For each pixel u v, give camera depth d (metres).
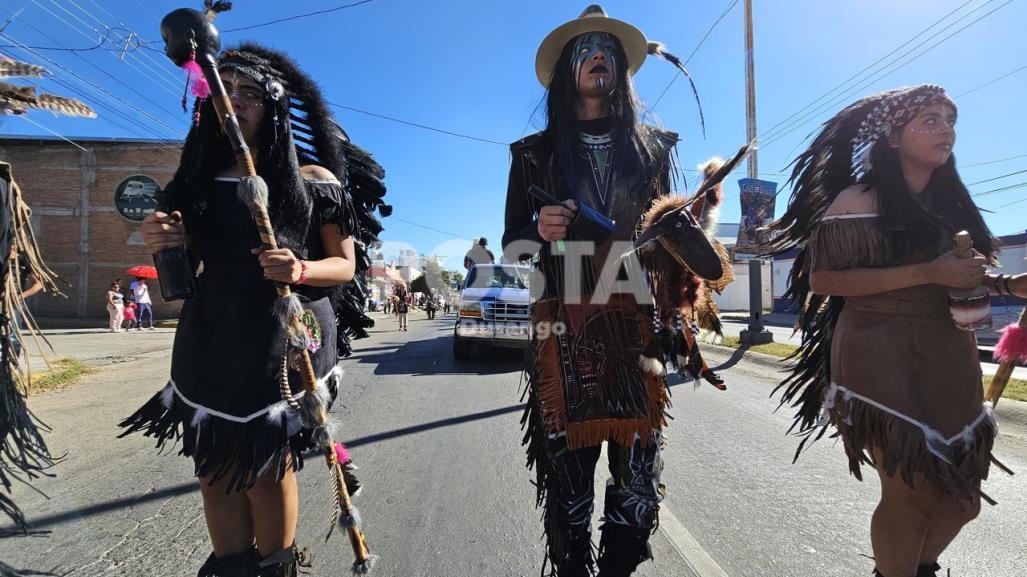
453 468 3.95
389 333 16.73
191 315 1.68
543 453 1.83
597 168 1.90
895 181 1.69
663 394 1.86
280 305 1.54
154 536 2.87
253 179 1.52
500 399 6.21
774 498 3.31
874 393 1.65
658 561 2.55
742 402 5.95
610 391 1.77
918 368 1.64
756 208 11.47
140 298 18.39
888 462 1.60
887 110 1.71
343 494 1.72
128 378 7.88
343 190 1.90
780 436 4.64
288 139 1.72
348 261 1.82
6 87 1.45
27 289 1.40
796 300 2.08
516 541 2.85
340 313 2.16
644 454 1.78
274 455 1.60
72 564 1.55
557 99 1.93
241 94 1.67
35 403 6.18
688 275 1.80
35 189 21.48
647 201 1.90
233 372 1.61
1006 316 2.40
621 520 1.78
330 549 2.76
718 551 2.65
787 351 9.70
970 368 1.66
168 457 4.21
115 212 21.81
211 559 1.74
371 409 5.79
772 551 2.65
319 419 1.63
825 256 1.75
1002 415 5.11
